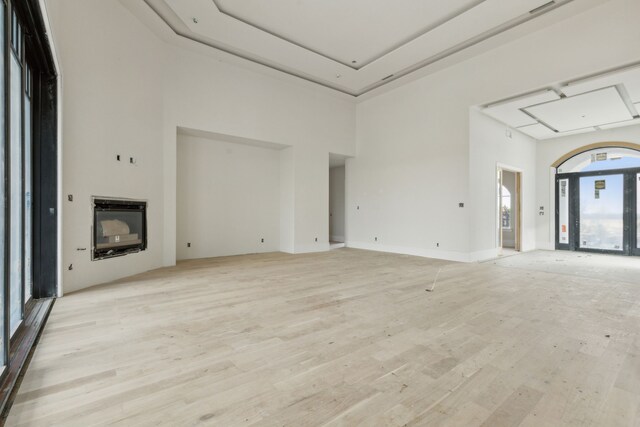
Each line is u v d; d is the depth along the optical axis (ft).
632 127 24.97
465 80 21.66
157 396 5.77
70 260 13.11
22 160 9.20
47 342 8.13
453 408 5.42
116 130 15.55
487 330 9.05
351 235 30.94
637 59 15.02
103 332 8.82
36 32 9.64
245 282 15.10
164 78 19.45
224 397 5.74
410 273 17.53
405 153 25.81
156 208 18.74
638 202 25.16
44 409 5.36
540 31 17.98
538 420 5.11
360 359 7.25
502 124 25.05
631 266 20.13
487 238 23.39
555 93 18.75
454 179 22.41
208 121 21.45
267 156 26.89
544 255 25.40
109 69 15.06
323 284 14.75
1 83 6.22
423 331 8.97
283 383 6.22
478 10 15.99
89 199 13.98
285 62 21.88
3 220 6.23
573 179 28.27
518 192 27.81
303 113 26.61
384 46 19.99
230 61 22.13
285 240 26.96
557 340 8.36
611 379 6.40
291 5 16.15
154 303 11.60
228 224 24.73
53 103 12.20
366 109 29.37
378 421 5.06
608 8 15.61
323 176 27.96
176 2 15.69
